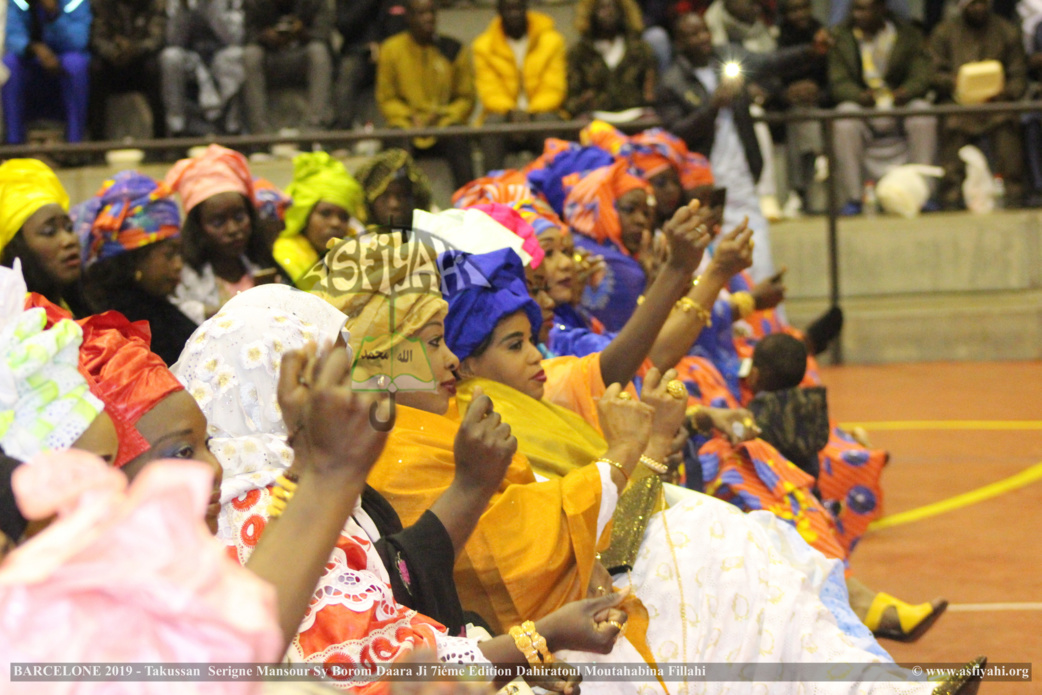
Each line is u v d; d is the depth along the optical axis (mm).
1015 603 8164
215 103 18828
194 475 1733
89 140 18750
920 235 20172
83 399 2961
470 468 4367
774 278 10445
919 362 19953
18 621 1666
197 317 9453
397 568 4180
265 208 10883
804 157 20609
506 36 19172
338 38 20672
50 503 1777
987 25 20375
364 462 2740
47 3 18078
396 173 10547
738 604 5461
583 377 6836
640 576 5551
